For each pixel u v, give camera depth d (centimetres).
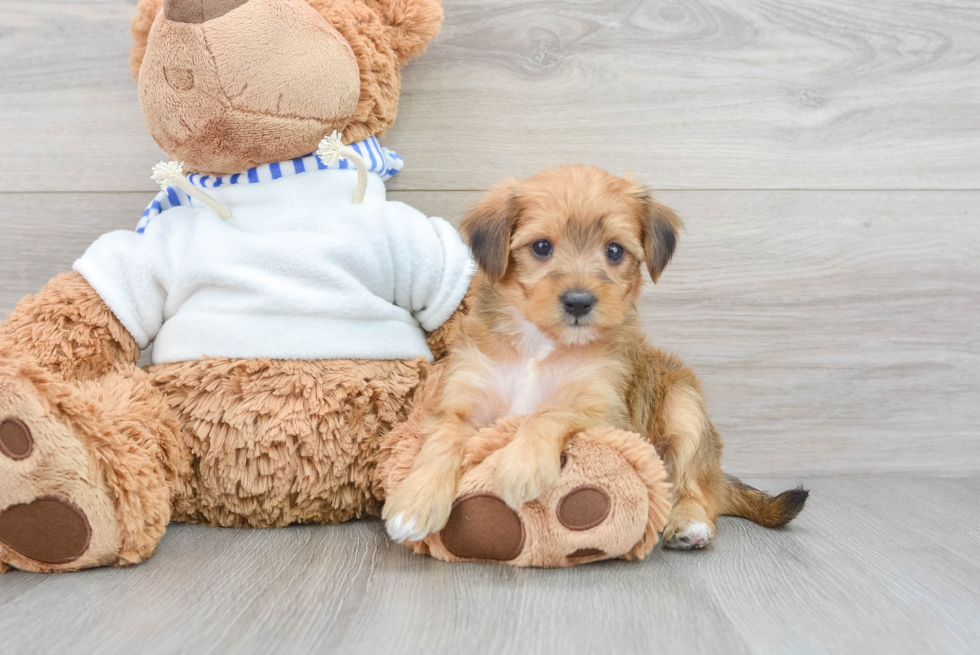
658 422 85
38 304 82
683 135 98
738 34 97
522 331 82
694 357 99
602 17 97
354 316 85
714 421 99
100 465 75
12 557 75
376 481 84
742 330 99
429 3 90
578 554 76
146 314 85
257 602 71
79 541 75
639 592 72
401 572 75
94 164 96
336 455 83
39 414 74
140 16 86
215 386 83
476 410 82
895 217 99
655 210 84
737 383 99
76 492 74
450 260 88
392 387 85
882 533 85
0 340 80
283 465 82
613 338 83
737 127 98
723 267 99
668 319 99
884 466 100
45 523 74
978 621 69
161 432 80
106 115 96
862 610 71
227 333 83
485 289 84
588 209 80
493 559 76
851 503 93
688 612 70
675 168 98
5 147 96
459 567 76
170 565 76
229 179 87
